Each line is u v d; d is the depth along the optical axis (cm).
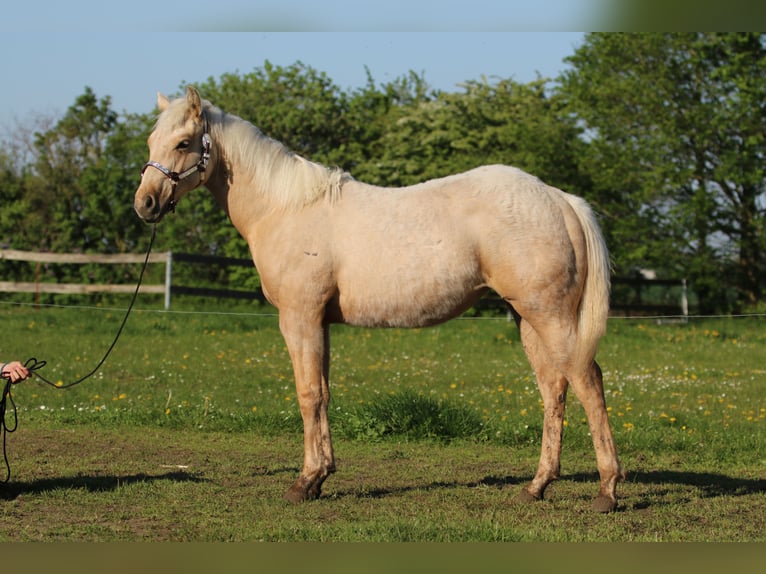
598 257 601
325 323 643
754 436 896
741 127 2302
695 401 1166
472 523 554
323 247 617
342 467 755
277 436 902
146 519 566
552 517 582
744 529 555
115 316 1922
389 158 2858
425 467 759
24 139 3091
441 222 603
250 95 3075
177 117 634
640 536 533
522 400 1134
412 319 615
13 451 791
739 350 1792
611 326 2108
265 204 641
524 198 596
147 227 2853
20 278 2623
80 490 642
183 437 883
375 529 535
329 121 3058
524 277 586
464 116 2861
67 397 1097
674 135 2339
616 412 1037
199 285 2627
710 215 2383
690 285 2581
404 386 1256
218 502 614
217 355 1519
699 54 2341
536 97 2975
